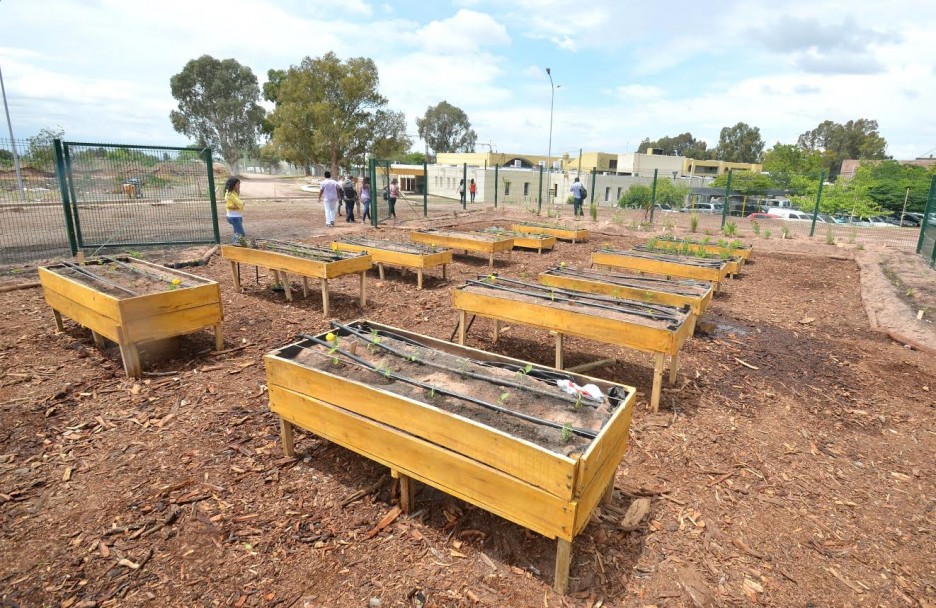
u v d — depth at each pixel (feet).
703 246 37.29
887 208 87.92
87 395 14.33
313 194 111.65
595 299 18.08
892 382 17.35
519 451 7.95
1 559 8.50
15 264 29.81
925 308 25.59
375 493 10.50
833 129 289.53
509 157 201.26
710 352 19.65
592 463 7.96
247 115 251.19
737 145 299.58
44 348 17.53
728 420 14.35
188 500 10.09
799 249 45.78
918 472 12.17
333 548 8.99
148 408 13.76
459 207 81.51
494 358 11.87
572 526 7.63
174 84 238.27
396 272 32.65
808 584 8.66
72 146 31.81
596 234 54.65
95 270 20.21
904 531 10.10
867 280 33.09
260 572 8.41
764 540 9.67
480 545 9.19
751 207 71.36
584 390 10.03
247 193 108.58
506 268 35.68
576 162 194.39
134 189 38.86
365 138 151.74
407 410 9.29
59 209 51.67
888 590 8.61
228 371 16.29
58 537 9.04
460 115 321.73
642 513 10.19
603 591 8.29
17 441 11.96
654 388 14.49
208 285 16.89
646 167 165.58
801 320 24.62
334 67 142.20
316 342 12.48
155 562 8.56
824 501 10.94
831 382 17.24
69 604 7.72
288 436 11.44
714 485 11.34
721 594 8.34
